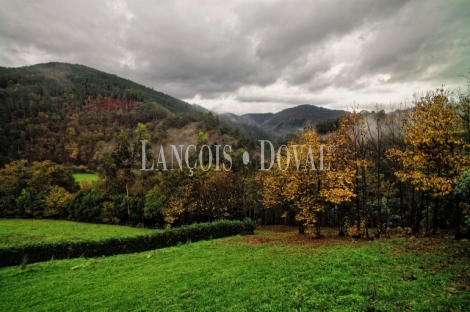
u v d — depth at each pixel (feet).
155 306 51.88
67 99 616.39
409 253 63.93
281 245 99.09
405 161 82.02
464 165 70.95
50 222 221.25
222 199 201.16
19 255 101.60
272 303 44.96
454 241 71.61
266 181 163.02
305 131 122.93
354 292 44.86
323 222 185.88
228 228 139.95
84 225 213.46
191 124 544.21
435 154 74.90
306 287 49.80
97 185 255.09
